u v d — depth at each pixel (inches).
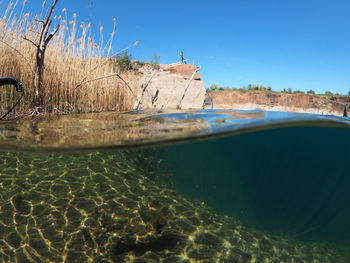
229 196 159.3
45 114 185.2
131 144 92.6
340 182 184.4
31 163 132.6
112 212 109.3
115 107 252.8
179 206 125.7
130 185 131.7
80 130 117.8
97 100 235.8
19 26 196.1
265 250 101.9
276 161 189.0
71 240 93.4
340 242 110.3
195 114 172.2
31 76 185.2
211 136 102.7
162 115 173.3
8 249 87.7
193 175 196.2
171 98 303.6
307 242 110.3
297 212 142.0
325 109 914.7
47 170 129.1
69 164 137.6
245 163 193.2
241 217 129.4
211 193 157.8
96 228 99.7
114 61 270.8
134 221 106.4
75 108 215.9
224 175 204.1
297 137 153.9
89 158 146.5
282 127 114.2
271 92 911.0
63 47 213.8
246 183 188.4
